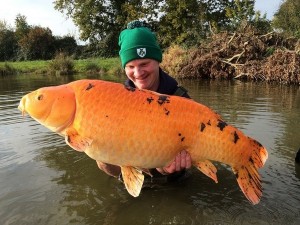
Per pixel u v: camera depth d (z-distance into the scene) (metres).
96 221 1.02
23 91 4.05
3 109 2.60
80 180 1.28
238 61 5.62
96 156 0.78
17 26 14.30
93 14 10.66
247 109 2.43
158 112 0.79
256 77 5.14
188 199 1.14
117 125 0.76
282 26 10.05
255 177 0.85
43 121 0.75
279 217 1.02
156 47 1.09
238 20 8.20
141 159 0.79
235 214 1.04
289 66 4.62
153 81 1.11
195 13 9.34
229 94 3.40
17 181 1.27
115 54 11.23
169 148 0.80
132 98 0.78
